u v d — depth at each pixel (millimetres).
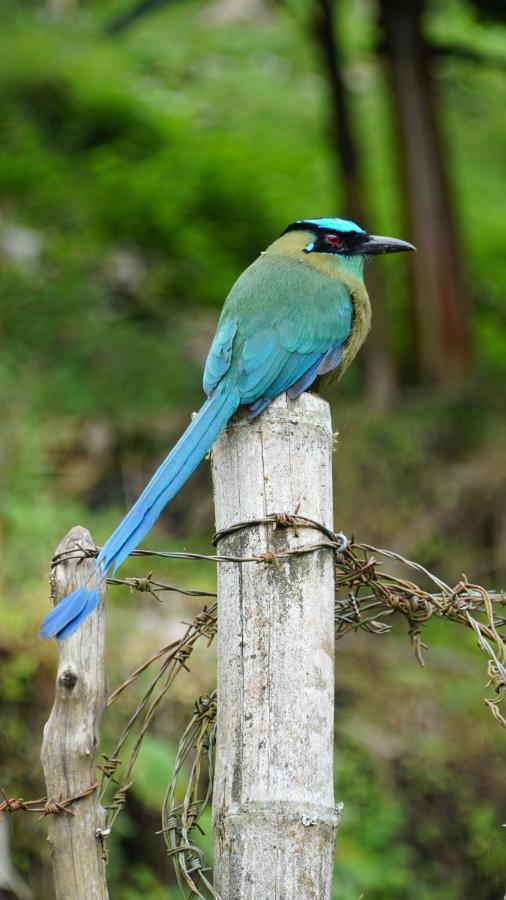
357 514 15062
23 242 18359
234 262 19781
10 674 10883
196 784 5945
